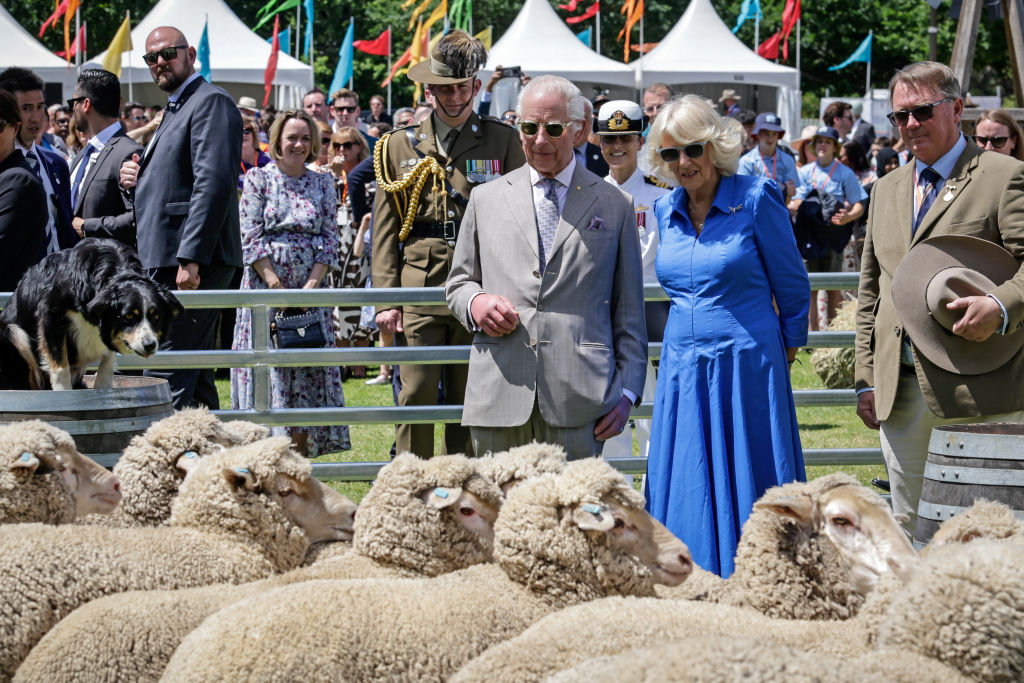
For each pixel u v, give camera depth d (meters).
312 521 3.93
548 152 4.55
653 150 4.55
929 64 4.68
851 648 2.81
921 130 4.65
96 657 2.99
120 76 19.73
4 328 5.39
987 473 4.27
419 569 3.58
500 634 3.00
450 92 6.04
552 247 4.56
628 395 4.59
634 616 2.85
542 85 4.57
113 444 4.78
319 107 14.10
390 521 3.58
